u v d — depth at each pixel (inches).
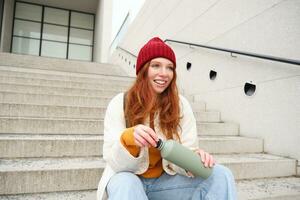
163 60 46.6
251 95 108.9
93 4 462.9
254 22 108.7
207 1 146.8
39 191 62.2
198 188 42.6
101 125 97.7
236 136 111.9
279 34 94.9
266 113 99.7
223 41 130.0
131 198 34.7
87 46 480.4
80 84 148.0
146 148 42.3
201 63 151.3
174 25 189.5
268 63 100.0
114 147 38.6
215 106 135.0
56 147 77.5
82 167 66.4
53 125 92.3
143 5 267.1
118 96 48.2
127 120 46.0
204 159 40.7
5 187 59.9
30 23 447.2
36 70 178.1
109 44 405.1
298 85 86.0
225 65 128.1
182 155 38.9
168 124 46.6
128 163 38.8
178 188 44.2
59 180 63.7
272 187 71.5
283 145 90.9
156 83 46.8
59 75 159.6
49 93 128.8
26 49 440.5
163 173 46.4
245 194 65.1
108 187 38.0
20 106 100.4
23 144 74.7
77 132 95.0
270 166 81.9
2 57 210.2
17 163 68.6
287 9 91.9
